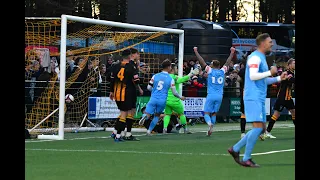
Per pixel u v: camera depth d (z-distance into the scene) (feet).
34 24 96.22
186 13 232.12
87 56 100.73
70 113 98.48
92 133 97.25
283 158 60.75
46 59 94.94
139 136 90.43
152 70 112.27
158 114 90.02
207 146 74.02
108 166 54.08
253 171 51.08
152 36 105.50
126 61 79.97
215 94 90.68
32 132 89.81
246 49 208.54
